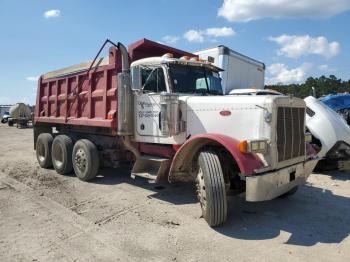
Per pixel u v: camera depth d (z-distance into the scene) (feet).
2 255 13.29
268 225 16.42
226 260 12.93
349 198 21.17
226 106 17.10
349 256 13.30
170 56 20.52
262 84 47.93
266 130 15.62
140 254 13.39
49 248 13.89
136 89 20.52
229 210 18.56
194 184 23.79
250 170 14.76
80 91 26.61
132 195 21.29
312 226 16.37
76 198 20.68
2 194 21.58
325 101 37.81
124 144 21.80
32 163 33.32
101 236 15.05
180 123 18.97
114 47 22.53
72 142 26.91
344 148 27.30
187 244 14.28
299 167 17.29
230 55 37.65
